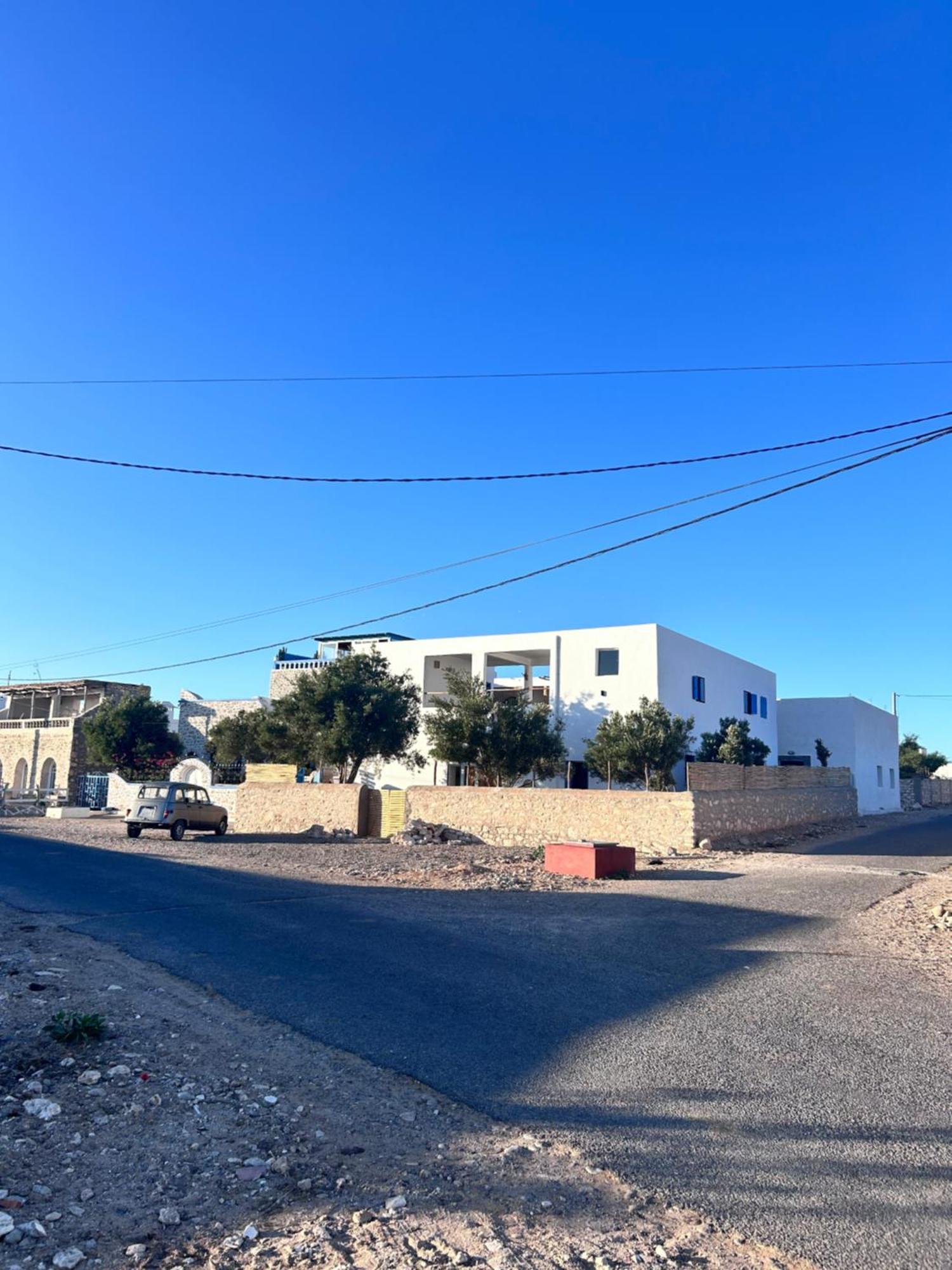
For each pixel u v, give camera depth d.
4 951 10.05
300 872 19.08
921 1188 4.70
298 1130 5.45
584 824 26.70
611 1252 4.09
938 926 12.48
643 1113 5.71
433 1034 7.32
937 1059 6.75
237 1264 3.99
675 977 9.39
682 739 34.19
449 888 16.56
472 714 33.66
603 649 39.69
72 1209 4.41
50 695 58.44
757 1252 4.10
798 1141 5.27
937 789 67.19
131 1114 5.61
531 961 10.02
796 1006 8.23
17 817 42.44
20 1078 6.17
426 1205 4.52
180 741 51.41
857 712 50.84
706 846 24.56
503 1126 5.52
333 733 34.31
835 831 32.53
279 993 8.55
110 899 14.39
